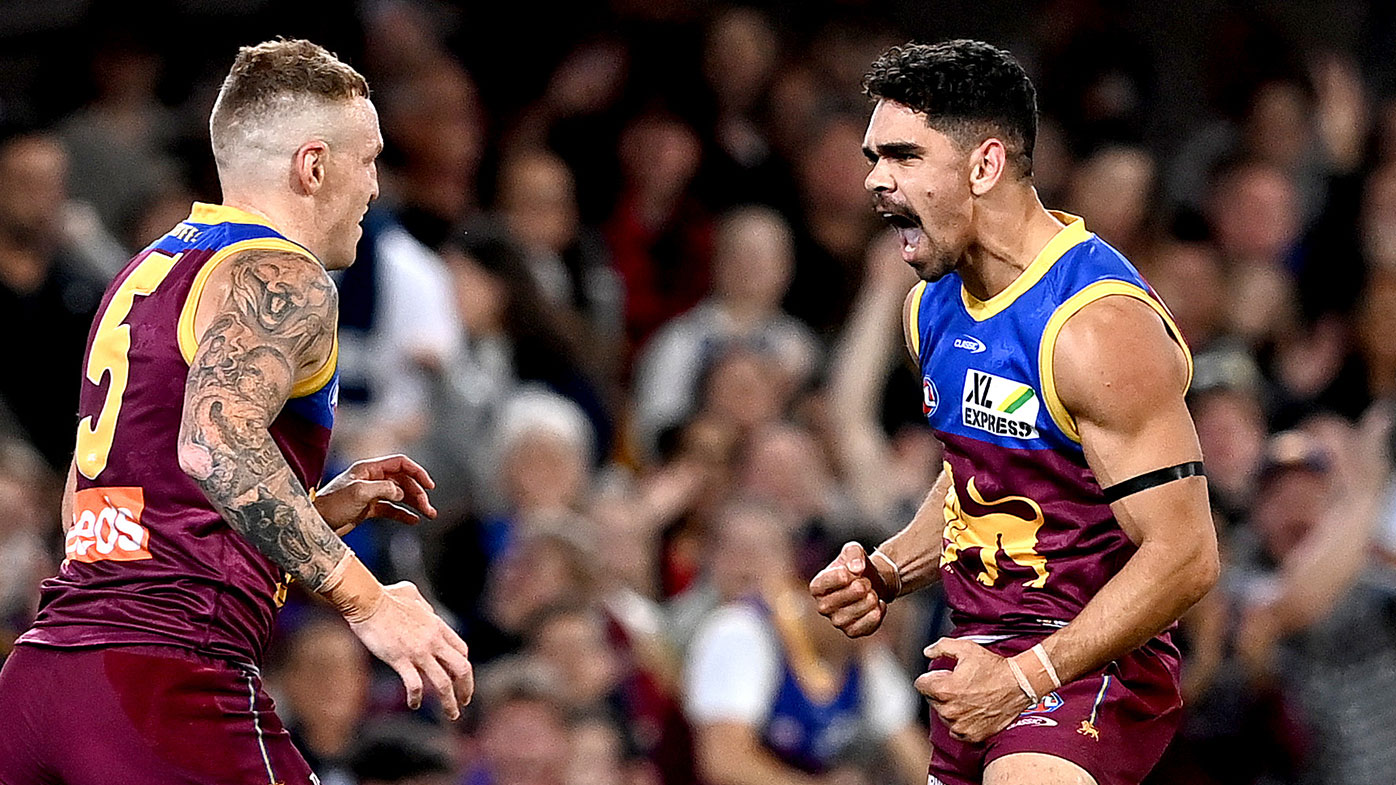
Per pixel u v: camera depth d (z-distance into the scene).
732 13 41.44
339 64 14.64
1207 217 39.97
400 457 15.65
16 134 27.78
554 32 40.81
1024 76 14.38
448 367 28.81
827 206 38.19
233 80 14.44
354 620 13.48
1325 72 45.00
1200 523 13.76
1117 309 13.93
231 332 13.36
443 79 33.50
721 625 25.56
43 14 37.31
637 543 28.44
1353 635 25.88
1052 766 14.02
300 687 22.61
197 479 13.07
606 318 34.78
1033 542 14.58
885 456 31.00
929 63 14.16
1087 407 13.88
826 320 36.19
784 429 29.14
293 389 13.83
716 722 25.08
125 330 13.88
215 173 32.53
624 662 26.52
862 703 25.67
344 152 14.45
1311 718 25.77
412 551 26.34
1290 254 39.56
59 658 13.60
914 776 25.64
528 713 23.44
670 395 32.84
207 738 13.48
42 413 27.72
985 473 14.62
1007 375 14.28
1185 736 25.23
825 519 27.34
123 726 13.37
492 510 28.36
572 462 28.52
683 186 37.69
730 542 26.27
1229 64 44.25
